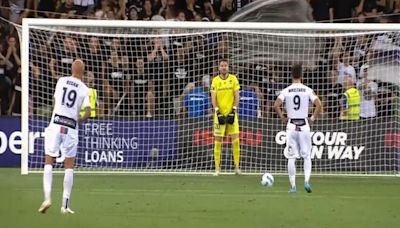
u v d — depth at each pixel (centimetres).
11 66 6266
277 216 3288
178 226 2962
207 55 5878
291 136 4300
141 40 5859
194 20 6700
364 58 5816
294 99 4291
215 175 5244
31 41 5659
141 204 3666
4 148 5625
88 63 5800
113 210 3434
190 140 5572
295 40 5834
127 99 5812
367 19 6881
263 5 6825
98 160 5494
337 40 5828
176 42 5881
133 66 5838
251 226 2980
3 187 4366
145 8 6681
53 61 5719
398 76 5728
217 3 6806
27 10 6656
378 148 5556
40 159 5469
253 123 5562
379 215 3369
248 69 5844
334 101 5697
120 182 4734
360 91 5697
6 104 6238
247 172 5469
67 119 3284
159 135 5559
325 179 5141
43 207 3256
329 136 5534
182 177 5109
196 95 5588
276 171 5534
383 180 5106
